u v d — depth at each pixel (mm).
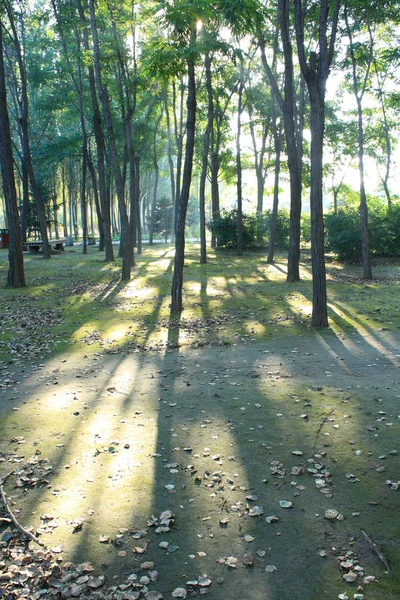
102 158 25594
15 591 3125
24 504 4074
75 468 4652
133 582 3201
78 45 24516
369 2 15922
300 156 21188
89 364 8188
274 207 24250
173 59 10266
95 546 3551
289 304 13461
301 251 31406
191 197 71938
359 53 17781
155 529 3730
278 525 3758
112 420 5777
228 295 15039
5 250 36281
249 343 9414
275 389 6758
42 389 6945
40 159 34250
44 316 12242
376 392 6527
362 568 3277
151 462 4746
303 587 3127
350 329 10320
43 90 40562
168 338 9891
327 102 29938
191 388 6883
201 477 4457
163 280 18516
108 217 26344
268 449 4977
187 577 3238
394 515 3842
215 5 10250
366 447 4969
